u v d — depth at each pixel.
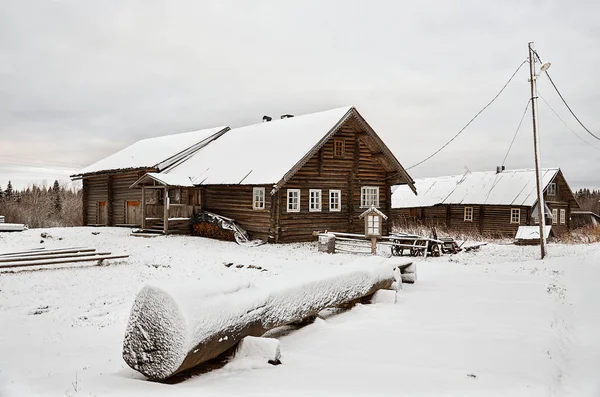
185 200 29.22
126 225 31.66
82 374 5.13
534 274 12.64
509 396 4.27
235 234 23.73
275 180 21.72
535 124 19.91
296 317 6.41
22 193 87.12
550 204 40.09
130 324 5.02
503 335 6.45
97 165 35.12
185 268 14.73
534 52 20.27
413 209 47.03
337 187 25.47
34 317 8.84
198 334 4.75
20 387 4.43
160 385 4.67
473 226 41.78
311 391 4.36
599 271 12.82
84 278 12.65
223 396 4.19
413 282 11.12
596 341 6.12
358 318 7.56
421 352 5.73
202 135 33.78
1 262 13.50
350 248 21.78
